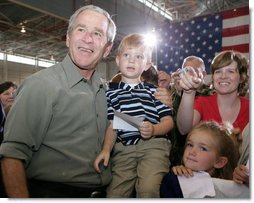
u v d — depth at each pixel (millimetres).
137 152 1984
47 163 1636
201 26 4891
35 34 10859
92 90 1795
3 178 1503
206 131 1705
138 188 1904
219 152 1677
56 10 6684
